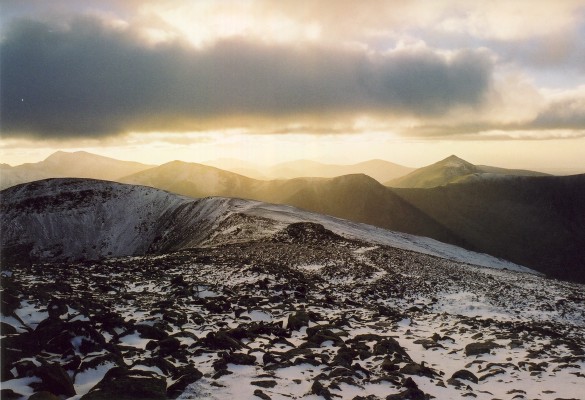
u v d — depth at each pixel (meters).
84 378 10.90
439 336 20.36
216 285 28.33
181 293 24.03
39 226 105.38
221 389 11.17
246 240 60.34
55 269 30.50
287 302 25.23
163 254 47.59
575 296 42.72
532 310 33.22
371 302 29.88
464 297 34.75
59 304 14.91
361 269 41.00
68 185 119.62
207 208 91.88
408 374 14.42
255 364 13.52
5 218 107.12
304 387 12.07
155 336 14.82
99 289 23.72
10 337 11.83
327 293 30.61
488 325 25.25
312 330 18.47
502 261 118.12
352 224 95.19
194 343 14.55
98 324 14.82
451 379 14.43
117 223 107.44
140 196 115.00
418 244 99.19
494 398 13.13
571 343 21.02
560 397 13.41
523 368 16.36
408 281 38.59
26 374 10.05
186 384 11.02
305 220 74.50
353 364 14.84
